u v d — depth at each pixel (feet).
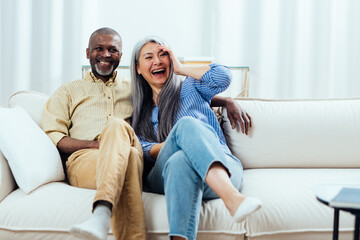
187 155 4.82
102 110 6.59
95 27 11.45
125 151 5.02
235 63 11.69
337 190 4.01
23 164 5.33
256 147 6.49
